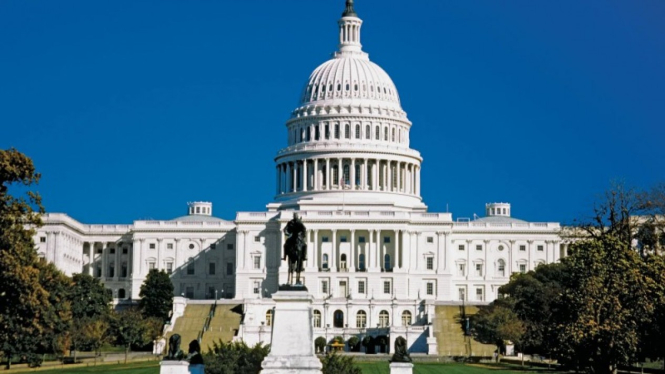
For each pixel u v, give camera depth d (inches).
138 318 7406.5
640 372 5088.6
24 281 4101.9
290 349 2871.6
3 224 4175.7
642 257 4525.1
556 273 7652.6
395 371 3169.3
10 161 4148.6
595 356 3973.9
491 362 6727.4
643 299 3976.4
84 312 7303.2
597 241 4195.4
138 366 5984.3
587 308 3944.4
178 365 3019.2
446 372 5689.0
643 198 4926.2
